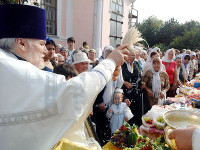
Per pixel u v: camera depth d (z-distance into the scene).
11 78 0.67
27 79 0.68
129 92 3.48
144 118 2.05
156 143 1.50
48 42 2.28
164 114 1.19
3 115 0.65
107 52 2.83
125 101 3.19
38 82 0.69
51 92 0.69
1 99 0.66
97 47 9.09
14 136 0.65
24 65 0.71
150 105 3.54
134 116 3.60
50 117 0.69
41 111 0.67
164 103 2.84
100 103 2.79
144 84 3.51
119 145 1.70
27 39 0.82
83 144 0.89
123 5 11.08
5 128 0.65
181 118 1.21
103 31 9.52
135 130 1.73
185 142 0.75
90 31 9.04
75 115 0.70
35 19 0.83
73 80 0.73
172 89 4.55
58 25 7.89
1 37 0.82
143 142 1.58
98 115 2.84
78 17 8.68
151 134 1.92
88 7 8.84
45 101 0.67
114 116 2.83
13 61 0.71
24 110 0.66
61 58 3.58
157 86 3.46
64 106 0.70
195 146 0.71
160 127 1.88
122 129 1.76
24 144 0.66
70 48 5.28
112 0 10.05
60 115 0.70
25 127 0.66
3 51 0.78
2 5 0.81
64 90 0.69
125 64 3.44
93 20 9.01
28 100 0.66
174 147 0.98
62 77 0.75
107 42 9.95
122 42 1.07
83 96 0.73
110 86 2.80
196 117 1.18
